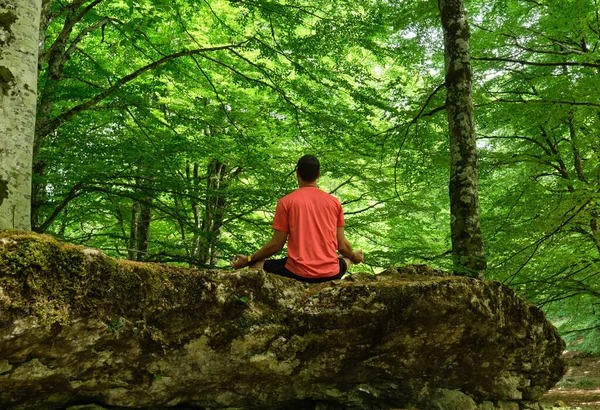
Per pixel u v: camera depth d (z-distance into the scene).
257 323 2.68
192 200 7.81
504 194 11.10
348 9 7.60
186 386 2.67
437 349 3.11
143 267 2.46
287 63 8.70
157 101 8.93
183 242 10.48
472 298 3.00
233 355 2.68
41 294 2.10
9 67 2.81
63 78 7.16
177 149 7.19
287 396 2.98
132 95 6.92
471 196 5.59
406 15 7.54
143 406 2.63
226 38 9.05
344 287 2.89
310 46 7.19
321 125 7.56
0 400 2.27
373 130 8.56
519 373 3.70
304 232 3.31
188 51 6.92
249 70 9.02
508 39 10.06
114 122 7.78
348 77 9.65
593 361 15.45
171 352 2.54
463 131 5.72
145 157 6.58
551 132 10.14
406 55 8.53
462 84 5.81
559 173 10.80
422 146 7.82
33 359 2.18
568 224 7.37
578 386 11.36
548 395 9.13
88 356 2.33
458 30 5.92
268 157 8.45
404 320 2.90
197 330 2.57
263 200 7.26
